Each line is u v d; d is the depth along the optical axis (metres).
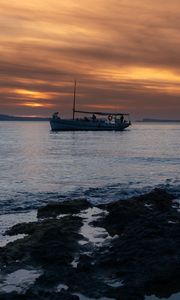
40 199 26.69
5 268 13.21
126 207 20.09
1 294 11.06
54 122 172.00
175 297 11.52
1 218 20.70
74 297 10.91
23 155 65.62
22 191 30.30
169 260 13.12
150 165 50.22
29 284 12.06
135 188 31.81
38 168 46.81
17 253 14.35
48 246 14.74
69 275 12.45
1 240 16.42
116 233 17.41
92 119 175.38
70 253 14.49
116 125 182.25
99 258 13.78
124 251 14.21
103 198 27.34
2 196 27.88
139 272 12.53
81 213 21.58
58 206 22.30
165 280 12.15
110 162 54.12
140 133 183.50
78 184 34.28
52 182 35.50
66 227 17.89
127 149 80.56
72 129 173.38
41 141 108.69
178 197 27.17
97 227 18.42
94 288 11.61
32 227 17.78
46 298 10.89
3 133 178.88
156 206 23.14
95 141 109.38
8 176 39.69
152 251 13.95
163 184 34.28
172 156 63.84
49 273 12.61
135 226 17.31
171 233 15.88
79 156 63.84
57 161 55.41
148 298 11.40
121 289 11.54
